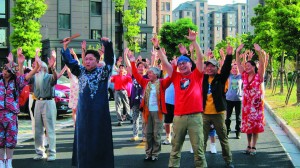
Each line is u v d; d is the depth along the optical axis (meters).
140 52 52.22
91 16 46.97
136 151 8.98
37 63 6.92
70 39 5.58
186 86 6.07
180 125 6.08
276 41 16.72
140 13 53.34
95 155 5.33
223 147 7.22
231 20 177.12
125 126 13.19
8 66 6.69
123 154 8.65
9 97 6.71
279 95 22.20
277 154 8.48
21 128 12.70
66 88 15.33
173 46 61.50
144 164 7.68
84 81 5.42
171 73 6.22
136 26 48.19
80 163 5.38
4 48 42.34
